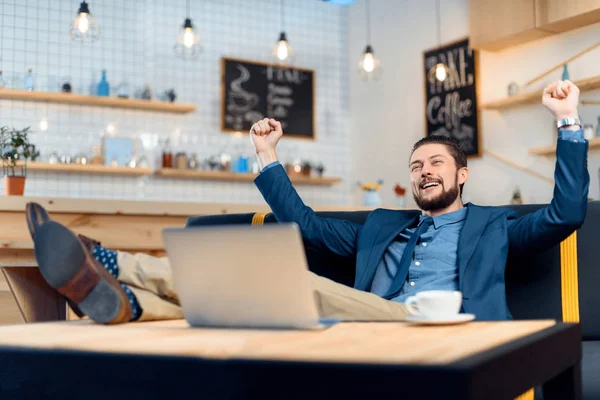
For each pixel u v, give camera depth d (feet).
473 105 17.26
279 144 20.65
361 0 21.53
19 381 3.41
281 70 20.84
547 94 6.13
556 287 6.24
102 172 18.01
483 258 6.09
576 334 3.86
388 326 3.99
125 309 4.26
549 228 5.94
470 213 6.46
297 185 20.77
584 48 14.61
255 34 20.63
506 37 15.43
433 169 6.79
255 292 3.84
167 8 19.35
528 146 15.87
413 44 19.33
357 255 6.72
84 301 4.23
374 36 20.92
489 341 3.19
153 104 18.33
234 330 3.89
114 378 3.14
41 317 6.25
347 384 2.68
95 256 4.66
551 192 15.26
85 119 18.10
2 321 9.84
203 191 19.48
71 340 3.51
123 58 18.66
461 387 2.50
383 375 2.63
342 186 21.67
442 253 6.38
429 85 18.67
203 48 19.75
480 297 5.93
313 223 7.04
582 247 6.22
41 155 17.43
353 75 21.80
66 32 18.03
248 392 2.85
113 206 11.10
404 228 6.72
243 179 19.92
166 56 19.22
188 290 4.04
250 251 3.74
